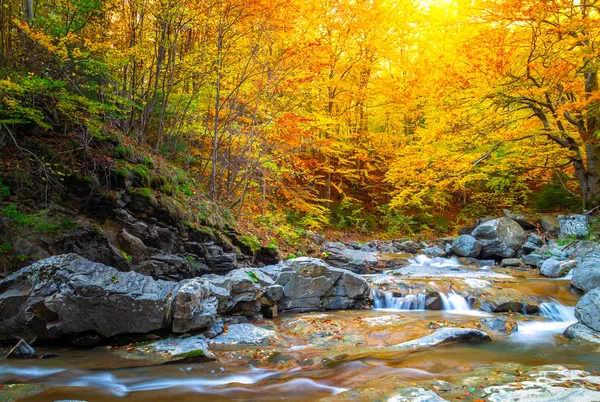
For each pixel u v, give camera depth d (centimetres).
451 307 961
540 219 1716
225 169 1332
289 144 1543
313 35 1527
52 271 690
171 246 926
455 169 1485
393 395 464
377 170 2406
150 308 687
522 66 1402
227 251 1029
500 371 545
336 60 1872
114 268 762
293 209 1927
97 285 675
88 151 858
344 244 1752
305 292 945
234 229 1102
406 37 2062
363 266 1373
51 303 653
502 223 1593
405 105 1806
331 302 970
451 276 1227
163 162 1053
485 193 2292
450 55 1558
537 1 1164
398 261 1454
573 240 1383
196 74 1218
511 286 1052
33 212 794
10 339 669
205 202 1076
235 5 1094
